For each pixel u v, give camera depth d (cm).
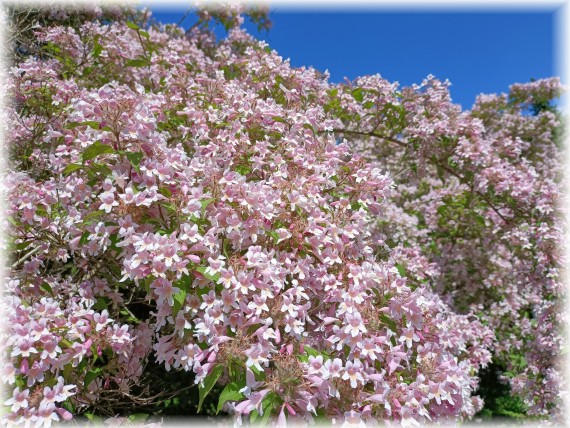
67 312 312
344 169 357
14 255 373
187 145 417
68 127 289
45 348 251
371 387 266
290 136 356
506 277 679
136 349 346
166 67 531
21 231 335
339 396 245
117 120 283
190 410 655
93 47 543
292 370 242
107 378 331
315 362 248
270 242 305
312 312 308
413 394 260
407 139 580
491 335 566
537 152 991
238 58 620
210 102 418
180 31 726
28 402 238
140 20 745
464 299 712
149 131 287
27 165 441
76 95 421
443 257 684
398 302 295
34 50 526
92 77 534
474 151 541
